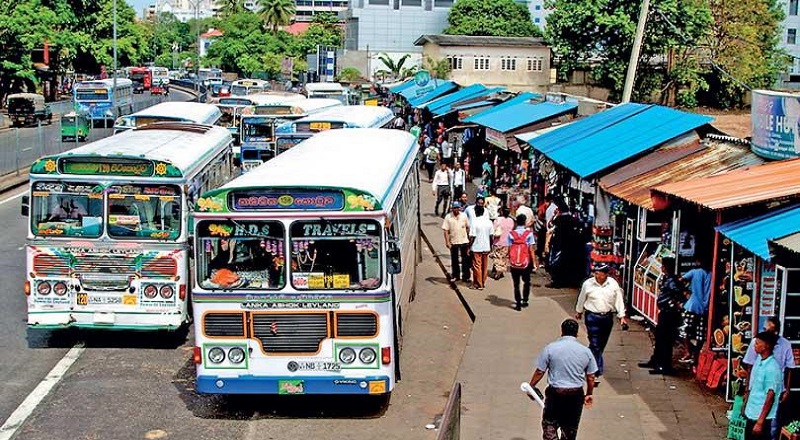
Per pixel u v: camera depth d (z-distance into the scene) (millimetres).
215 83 82688
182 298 13711
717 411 11227
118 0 88125
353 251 11062
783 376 9258
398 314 12922
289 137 25297
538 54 66312
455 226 18969
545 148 19453
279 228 11047
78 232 13547
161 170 13438
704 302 12562
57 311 13672
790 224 10109
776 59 58531
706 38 53594
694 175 14797
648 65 53156
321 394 11789
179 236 13594
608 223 16266
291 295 11062
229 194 11039
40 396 12125
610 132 18391
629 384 12227
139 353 14148
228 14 121500
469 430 10836
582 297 12281
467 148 33531
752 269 10938
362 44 100562
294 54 101125
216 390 11242
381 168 13289
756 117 14633
